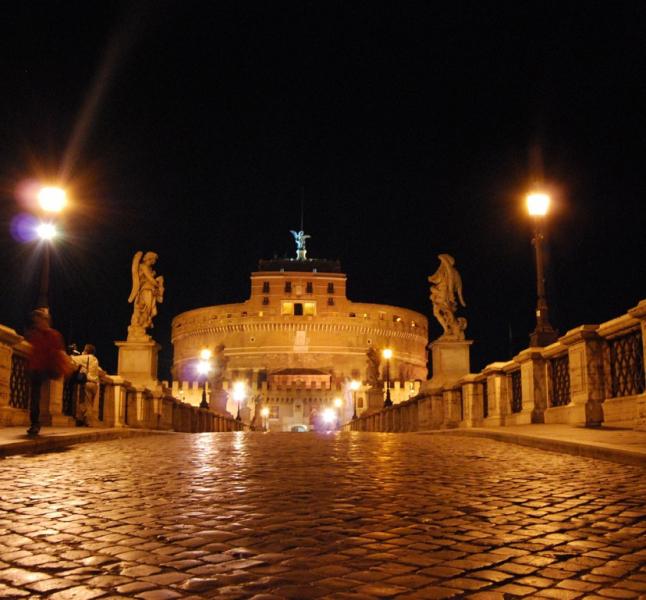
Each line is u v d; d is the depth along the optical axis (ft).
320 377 428.15
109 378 75.31
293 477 29.81
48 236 58.23
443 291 100.17
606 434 42.45
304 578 14.71
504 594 13.76
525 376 62.64
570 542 17.87
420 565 15.71
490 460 36.17
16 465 34.22
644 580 14.65
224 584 14.33
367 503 23.30
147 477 29.99
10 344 53.62
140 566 15.71
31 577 14.94
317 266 490.08
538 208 64.75
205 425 134.00
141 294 98.89
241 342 452.76
